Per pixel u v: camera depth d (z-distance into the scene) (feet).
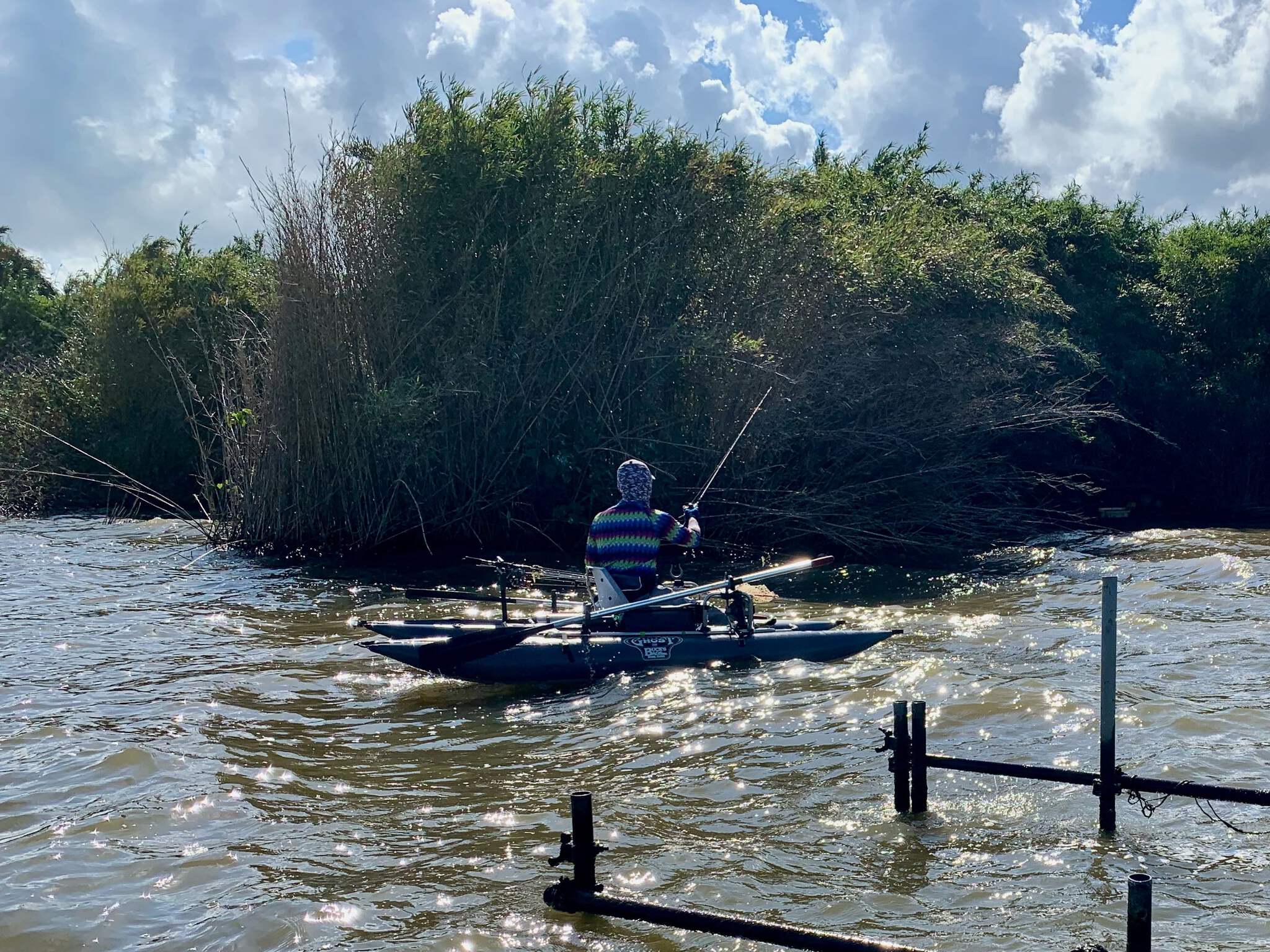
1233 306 75.77
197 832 15.38
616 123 48.34
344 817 15.94
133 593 35.01
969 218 69.51
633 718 20.71
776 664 24.32
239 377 51.11
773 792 16.58
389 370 44.09
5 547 45.34
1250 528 55.98
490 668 23.24
